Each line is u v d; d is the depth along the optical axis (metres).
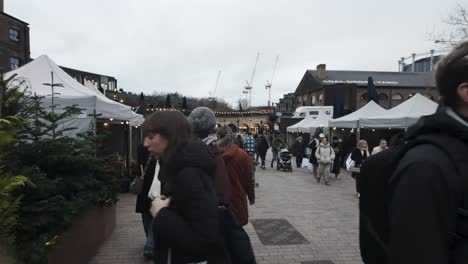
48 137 4.18
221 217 1.85
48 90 7.39
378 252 1.23
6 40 35.94
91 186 4.46
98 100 7.70
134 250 5.02
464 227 0.98
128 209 7.68
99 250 5.00
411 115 13.02
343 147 16.92
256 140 20.02
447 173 0.98
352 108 27.70
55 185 3.48
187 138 1.72
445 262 0.94
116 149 13.20
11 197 3.07
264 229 6.27
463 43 1.15
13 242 2.94
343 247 5.31
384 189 1.20
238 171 3.72
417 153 1.05
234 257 1.84
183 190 1.59
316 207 8.15
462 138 1.04
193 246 1.54
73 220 3.88
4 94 3.85
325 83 50.28
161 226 1.59
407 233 0.97
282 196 9.55
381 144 9.52
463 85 1.09
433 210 0.96
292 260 4.77
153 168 4.51
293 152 23.44
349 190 10.65
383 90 47.75
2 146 3.43
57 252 3.48
